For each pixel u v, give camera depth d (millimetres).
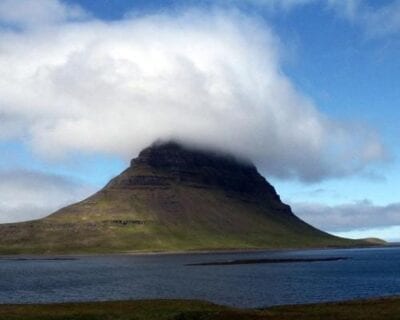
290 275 182125
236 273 195125
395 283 147125
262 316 70188
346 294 120188
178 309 73625
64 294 126312
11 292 132625
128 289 136500
